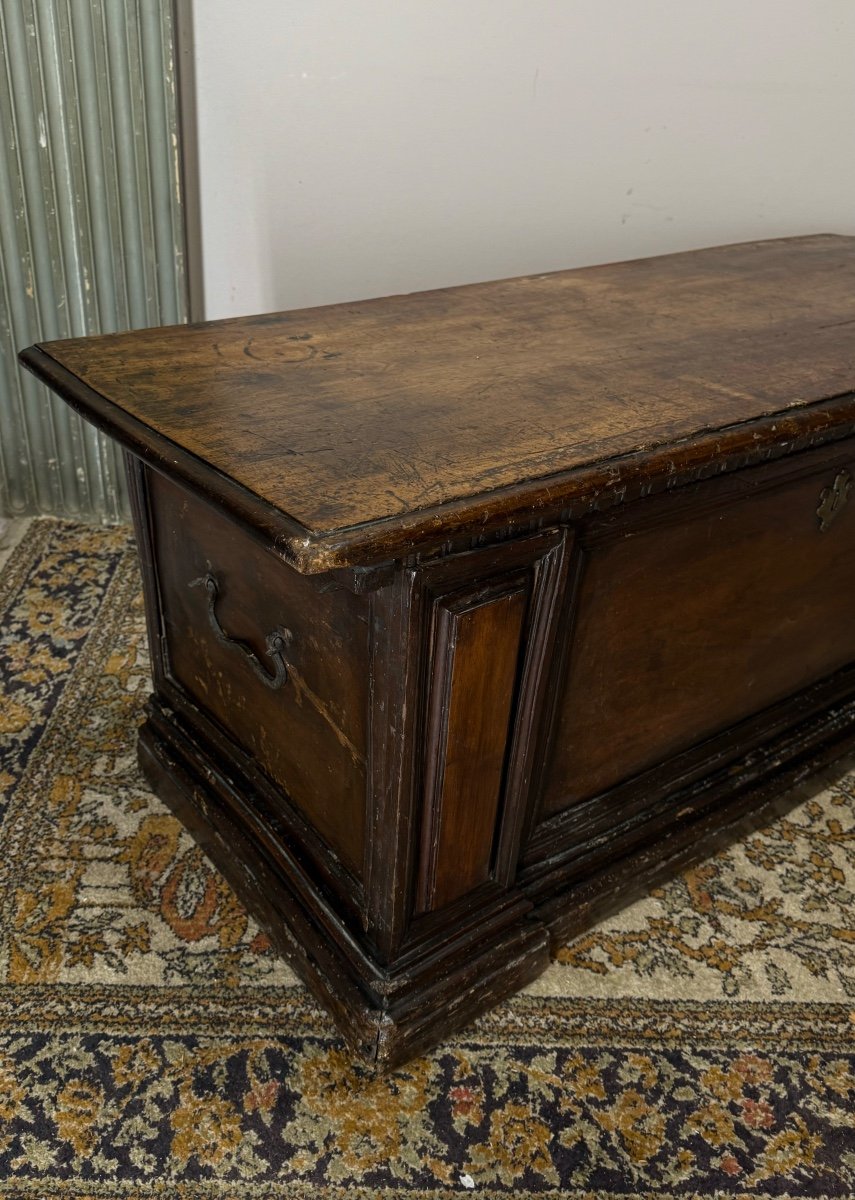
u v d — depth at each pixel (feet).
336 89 7.27
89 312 7.72
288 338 4.73
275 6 6.91
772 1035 4.47
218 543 4.34
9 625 7.20
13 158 7.02
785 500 4.52
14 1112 3.94
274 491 3.08
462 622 3.37
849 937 5.01
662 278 6.04
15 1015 4.34
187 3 6.88
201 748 5.26
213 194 7.71
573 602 3.88
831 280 6.09
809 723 5.84
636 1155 3.93
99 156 7.07
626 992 4.64
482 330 4.91
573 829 4.70
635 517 3.87
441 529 2.96
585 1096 4.15
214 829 5.04
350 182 7.68
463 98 7.42
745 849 5.54
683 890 5.24
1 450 8.20
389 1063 4.11
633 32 7.34
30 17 6.53
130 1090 4.05
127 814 5.53
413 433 3.59
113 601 7.55
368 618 3.39
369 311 5.22
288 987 4.57
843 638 5.71
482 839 4.12
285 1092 4.09
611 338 4.80
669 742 5.00
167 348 4.55
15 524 8.51
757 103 7.77
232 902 5.00
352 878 4.20
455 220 7.95
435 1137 3.95
